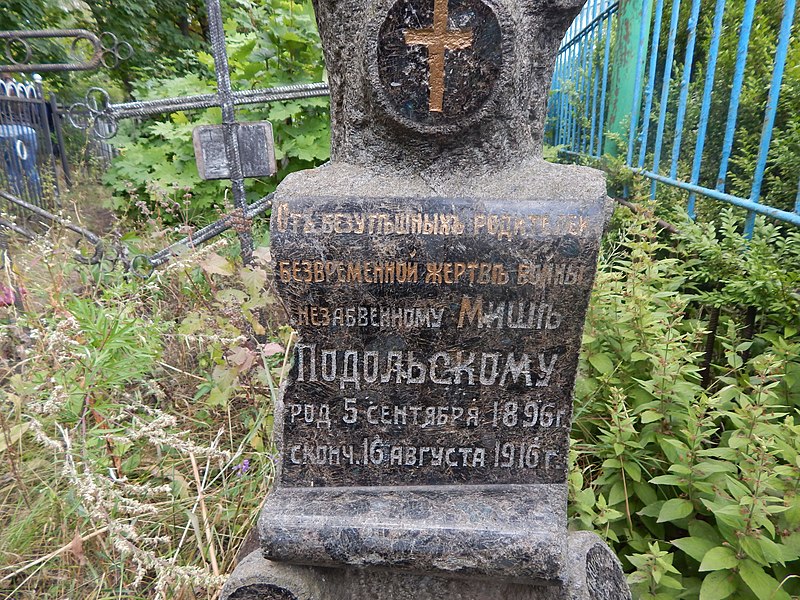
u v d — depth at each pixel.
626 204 3.22
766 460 1.38
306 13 4.50
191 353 2.68
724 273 2.12
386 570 1.38
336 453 1.46
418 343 1.37
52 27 9.93
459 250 1.29
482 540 1.32
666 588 1.54
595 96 4.28
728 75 2.90
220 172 3.51
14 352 2.37
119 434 1.88
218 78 3.40
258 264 2.77
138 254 3.51
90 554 1.72
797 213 1.96
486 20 1.22
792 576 1.36
